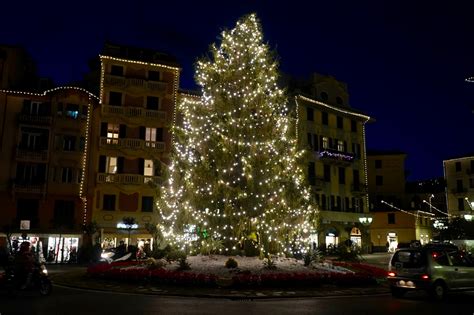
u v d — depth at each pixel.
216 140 23.30
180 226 24.47
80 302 13.69
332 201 52.19
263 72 24.16
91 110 42.97
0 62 41.09
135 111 43.88
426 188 80.31
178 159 25.41
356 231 54.81
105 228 41.78
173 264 20.64
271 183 22.25
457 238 52.38
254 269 19.06
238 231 22.14
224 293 15.91
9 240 33.91
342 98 56.66
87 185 41.75
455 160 75.62
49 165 40.97
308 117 51.56
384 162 73.88
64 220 40.25
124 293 16.14
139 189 43.12
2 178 39.59
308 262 21.58
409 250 16.38
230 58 24.47
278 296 15.60
